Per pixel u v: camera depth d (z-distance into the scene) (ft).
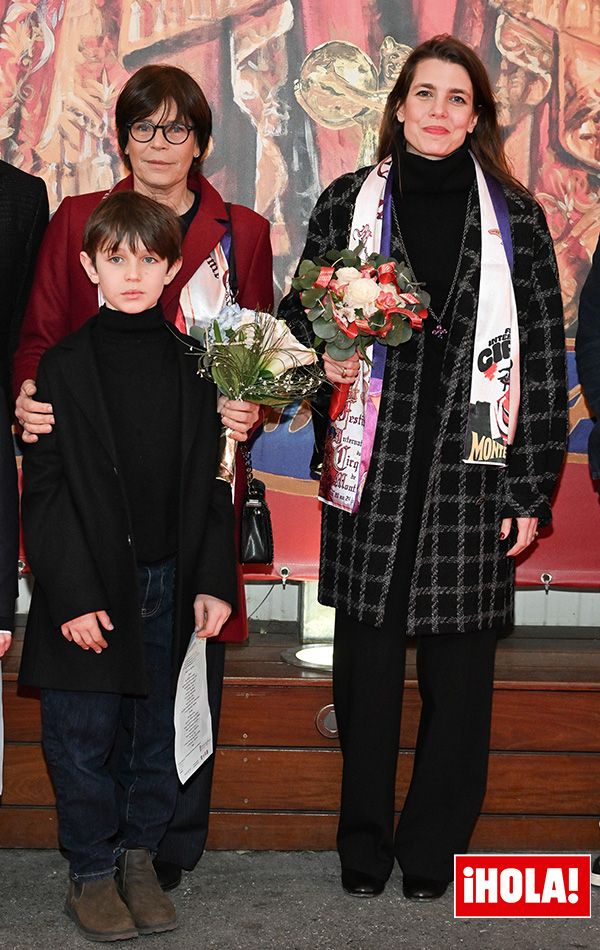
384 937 8.50
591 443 9.85
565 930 8.73
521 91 11.49
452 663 9.05
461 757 9.15
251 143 11.48
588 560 11.68
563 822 10.09
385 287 8.12
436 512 8.79
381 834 9.17
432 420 8.79
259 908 8.98
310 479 11.51
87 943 8.29
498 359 8.76
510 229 8.92
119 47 11.35
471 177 8.96
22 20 11.32
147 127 8.59
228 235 9.12
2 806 9.96
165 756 8.73
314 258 8.78
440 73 8.72
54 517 7.93
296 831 10.08
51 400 7.98
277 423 10.93
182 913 8.87
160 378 8.21
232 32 11.37
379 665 9.00
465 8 11.40
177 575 8.06
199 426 8.25
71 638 7.94
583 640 11.84
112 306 8.14
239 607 9.04
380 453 8.80
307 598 11.48
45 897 9.08
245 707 9.99
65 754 8.25
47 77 11.39
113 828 8.43
